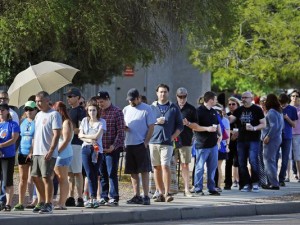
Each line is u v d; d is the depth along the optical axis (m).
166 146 32.47
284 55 63.00
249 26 62.88
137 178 31.97
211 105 34.31
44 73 32.84
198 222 29.86
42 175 28.69
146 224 29.17
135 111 31.59
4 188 29.81
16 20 39.75
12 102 33.72
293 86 84.25
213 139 34.44
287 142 39.72
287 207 33.53
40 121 28.73
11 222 27.23
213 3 45.09
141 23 43.22
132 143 31.55
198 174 34.84
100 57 46.94
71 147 30.08
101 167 31.41
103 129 30.56
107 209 30.27
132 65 47.50
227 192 36.50
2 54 45.16
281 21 62.28
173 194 34.66
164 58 45.97
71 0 39.53
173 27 44.16
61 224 28.19
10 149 29.25
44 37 43.19
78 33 42.25
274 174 38.09
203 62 65.25
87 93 66.69
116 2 41.31
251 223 29.59
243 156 36.59
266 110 38.47
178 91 34.00
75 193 34.16
